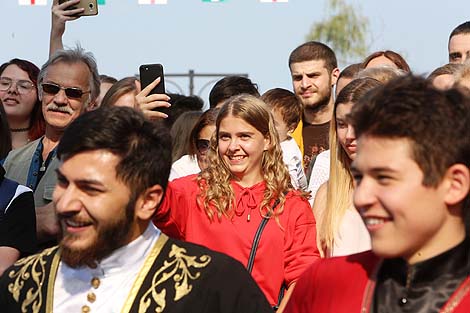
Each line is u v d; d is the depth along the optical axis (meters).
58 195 3.42
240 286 3.57
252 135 5.49
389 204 2.86
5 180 5.43
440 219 2.89
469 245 2.98
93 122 3.43
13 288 3.65
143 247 3.59
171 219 4.71
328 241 5.20
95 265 3.52
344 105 5.15
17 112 7.74
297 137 7.98
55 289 3.60
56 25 7.77
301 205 5.47
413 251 2.96
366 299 3.07
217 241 5.30
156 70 5.94
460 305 2.91
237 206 5.41
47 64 6.68
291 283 5.28
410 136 2.83
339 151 5.25
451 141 2.84
